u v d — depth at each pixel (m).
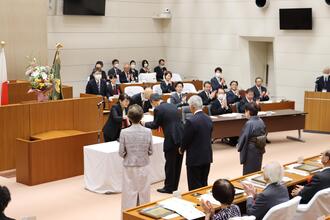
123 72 16.02
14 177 9.04
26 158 8.49
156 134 10.41
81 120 10.05
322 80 13.11
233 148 11.48
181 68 17.55
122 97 8.99
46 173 8.66
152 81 16.16
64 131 9.57
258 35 15.09
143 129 6.45
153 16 17.59
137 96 11.12
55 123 9.59
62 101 9.66
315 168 6.59
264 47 15.83
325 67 13.65
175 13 17.45
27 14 13.73
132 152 6.39
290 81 14.48
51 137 8.95
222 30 16.09
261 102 12.87
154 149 8.62
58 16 15.26
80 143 9.08
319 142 12.06
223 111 11.82
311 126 13.14
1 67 11.11
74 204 7.59
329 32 13.48
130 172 6.42
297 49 14.20
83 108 10.07
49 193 8.11
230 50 15.98
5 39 13.34
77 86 15.95
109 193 8.10
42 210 7.31
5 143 8.98
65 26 15.47
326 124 12.92
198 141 6.91
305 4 13.87
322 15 13.57
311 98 13.02
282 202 4.99
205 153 6.94
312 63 13.92
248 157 7.11
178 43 17.53
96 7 15.95
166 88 14.70
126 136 6.38
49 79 9.62
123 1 16.80
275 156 10.66
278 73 14.74
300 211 5.25
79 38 15.84
